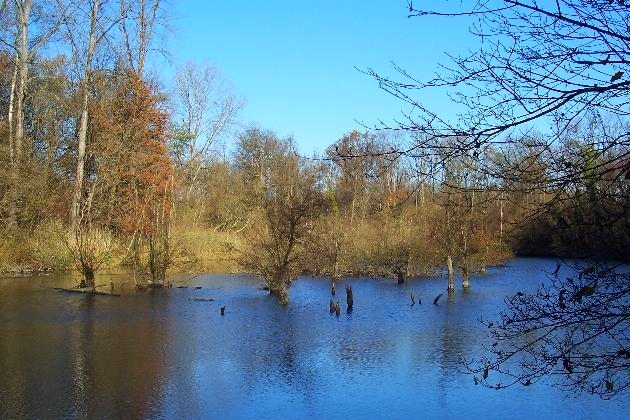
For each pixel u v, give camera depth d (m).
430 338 15.77
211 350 14.34
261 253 24.56
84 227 28.03
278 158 46.97
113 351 14.07
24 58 31.73
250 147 58.44
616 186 3.95
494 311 20.03
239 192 47.56
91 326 17.02
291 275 24.59
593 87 3.88
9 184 29.20
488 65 4.11
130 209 30.28
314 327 17.38
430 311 20.30
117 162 31.84
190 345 14.80
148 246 27.92
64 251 28.62
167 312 19.62
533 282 27.59
